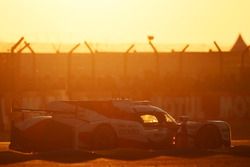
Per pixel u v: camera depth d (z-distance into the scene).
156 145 58.22
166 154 52.41
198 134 58.31
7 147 61.38
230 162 47.22
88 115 56.78
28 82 94.25
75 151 52.75
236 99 97.94
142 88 98.81
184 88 99.69
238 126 90.69
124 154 52.19
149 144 57.84
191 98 96.75
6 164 45.66
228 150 55.72
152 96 96.06
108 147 56.69
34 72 95.38
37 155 51.12
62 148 56.50
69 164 45.75
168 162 47.12
